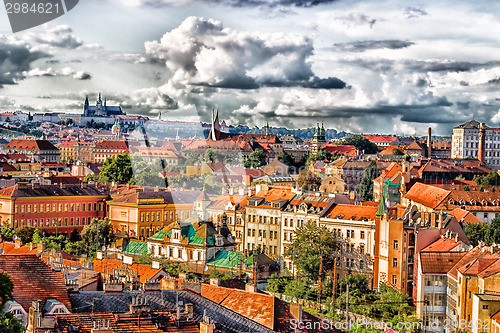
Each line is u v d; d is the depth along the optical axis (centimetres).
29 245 16712
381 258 19888
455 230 19988
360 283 19175
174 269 16100
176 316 8019
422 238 19512
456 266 16312
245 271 18188
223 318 8756
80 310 8381
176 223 19750
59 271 9044
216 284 11025
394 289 19012
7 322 7394
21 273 8794
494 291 14588
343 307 16525
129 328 7625
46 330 7438
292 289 17375
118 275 13312
